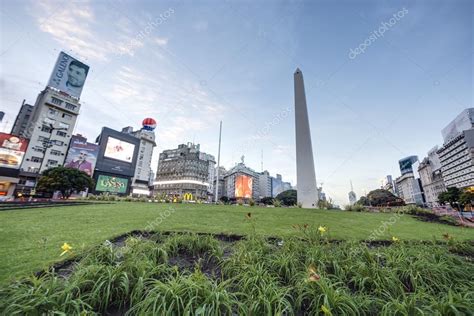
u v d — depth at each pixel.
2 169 37.94
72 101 51.56
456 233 7.87
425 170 104.44
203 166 97.38
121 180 59.12
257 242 4.58
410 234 7.21
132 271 2.90
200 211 11.88
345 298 2.38
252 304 2.23
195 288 2.34
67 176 32.44
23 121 53.53
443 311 2.25
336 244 5.30
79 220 8.04
